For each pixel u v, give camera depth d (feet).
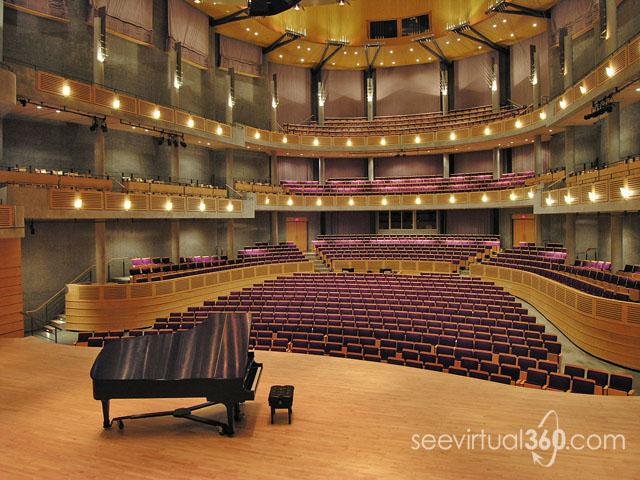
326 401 21.22
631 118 53.88
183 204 55.98
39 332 46.21
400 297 49.47
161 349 18.51
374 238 84.48
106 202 45.42
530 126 67.10
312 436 17.71
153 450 16.67
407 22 80.74
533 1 66.80
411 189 85.05
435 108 94.58
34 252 48.34
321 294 51.72
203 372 17.58
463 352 31.35
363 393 22.24
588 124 56.18
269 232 87.15
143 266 54.70
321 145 81.87
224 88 78.48
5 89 31.94
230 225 71.31
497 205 71.51
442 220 89.56
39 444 17.13
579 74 65.10
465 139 77.46
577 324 37.52
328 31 81.66
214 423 18.25
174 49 65.51
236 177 83.05
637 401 21.11
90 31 56.24
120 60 60.13
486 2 70.64
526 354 31.37
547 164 77.92
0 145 45.19
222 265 62.54
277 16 75.77
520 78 81.61
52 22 52.49
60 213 40.93
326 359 27.86
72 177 45.47
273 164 82.33
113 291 46.01
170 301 50.49
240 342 18.74
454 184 84.99
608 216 56.75
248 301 47.96
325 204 79.25
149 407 20.58
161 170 66.59
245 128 72.69
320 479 14.73
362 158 95.40
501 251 71.46
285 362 27.20
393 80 95.96
